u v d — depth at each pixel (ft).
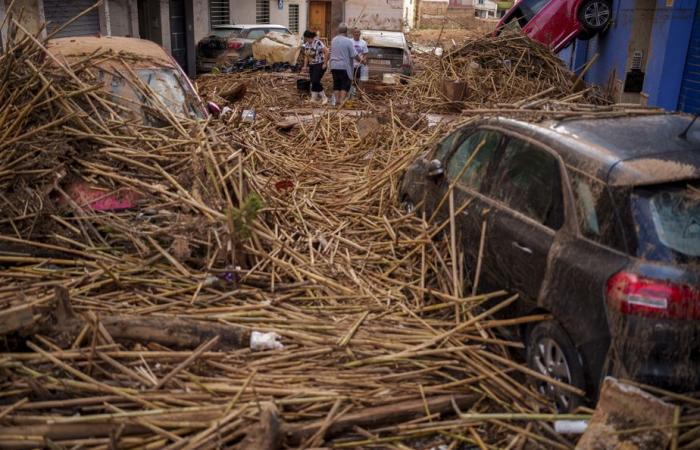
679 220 13.05
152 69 25.43
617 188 13.51
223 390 13.69
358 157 33.47
